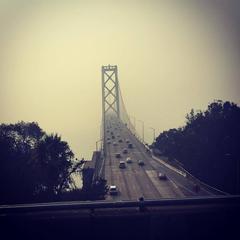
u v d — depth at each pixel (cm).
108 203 2834
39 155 4944
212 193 5028
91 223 2783
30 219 2777
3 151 4697
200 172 6550
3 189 4275
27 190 4378
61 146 5119
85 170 5197
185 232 2794
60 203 2867
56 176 4834
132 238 2791
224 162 6334
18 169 4522
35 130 5772
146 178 6225
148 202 2838
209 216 2814
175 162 7212
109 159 8306
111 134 12644
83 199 4669
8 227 2783
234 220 2833
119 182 5947
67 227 2780
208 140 7031
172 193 5109
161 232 2788
